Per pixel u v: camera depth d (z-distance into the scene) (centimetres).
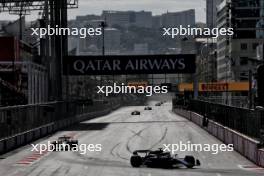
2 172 9606
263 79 10250
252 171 9369
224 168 9912
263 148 10388
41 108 18500
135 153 10181
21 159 11681
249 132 11625
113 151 13450
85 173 9312
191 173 8975
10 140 13775
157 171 9312
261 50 19875
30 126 16575
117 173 9175
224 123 15688
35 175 9150
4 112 13362
